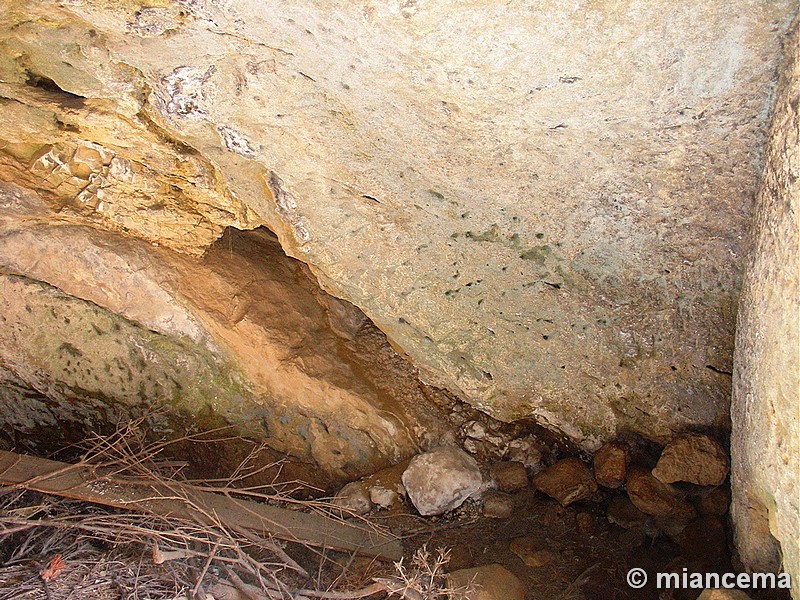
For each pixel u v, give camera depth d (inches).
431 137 67.6
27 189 84.0
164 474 93.4
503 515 89.0
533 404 87.9
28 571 77.3
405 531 89.0
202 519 84.7
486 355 86.4
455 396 99.0
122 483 85.9
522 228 74.9
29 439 102.4
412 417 97.7
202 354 96.3
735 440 67.3
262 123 71.1
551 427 89.7
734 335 75.2
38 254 89.0
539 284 79.0
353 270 84.3
